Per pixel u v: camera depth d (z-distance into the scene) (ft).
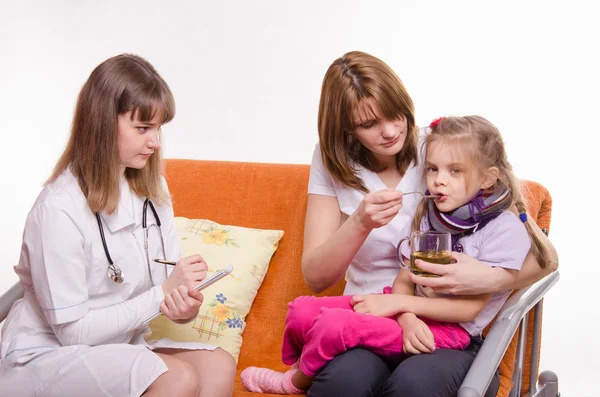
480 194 5.68
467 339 5.51
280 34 10.02
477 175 5.58
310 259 5.85
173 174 7.79
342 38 9.84
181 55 10.38
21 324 5.42
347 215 6.17
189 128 10.43
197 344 5.81
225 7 10.18
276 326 6.93
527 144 9.41
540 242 5.70
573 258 9.40
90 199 5.35
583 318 9.37
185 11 10.32
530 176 9.45
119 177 5.56
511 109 9.41
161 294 5.41
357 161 6.15
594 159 9.24
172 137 10.48
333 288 6.93
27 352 5.23
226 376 5.56
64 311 5.17
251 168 7.62
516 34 9.32
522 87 9.36
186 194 7.65
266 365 6.62
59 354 5.13
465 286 5.33
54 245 5.19
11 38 11.17
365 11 9.73
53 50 11.05
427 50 9.59
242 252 7.02
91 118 5.34
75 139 5.47
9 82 11.27
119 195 5.51
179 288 5.33
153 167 5.92
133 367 5.00
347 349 5.29
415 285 5.85
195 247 7.07
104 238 5.40
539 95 9.32
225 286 6.82
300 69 10.00
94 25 10.78
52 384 5.06
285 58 10.03
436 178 5.65
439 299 5.44
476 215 5.62
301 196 7.30
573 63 9.19
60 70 11.07
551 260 5.81
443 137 5.61
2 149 11.44
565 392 8.96
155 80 5.42
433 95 9.62
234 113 10.27
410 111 5.65
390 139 5.61
